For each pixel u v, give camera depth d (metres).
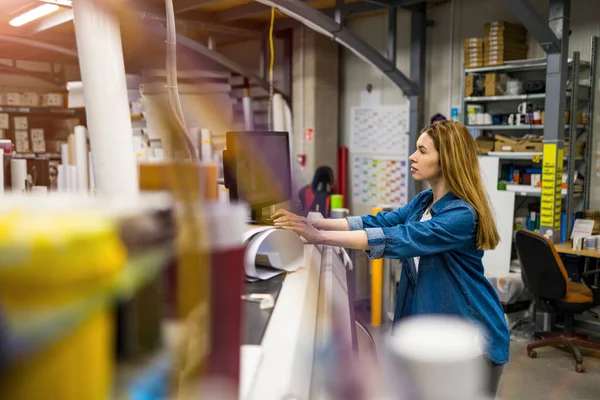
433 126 2.15
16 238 0.30
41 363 0.31
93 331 0.34
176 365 0.45
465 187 2.03
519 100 5.56
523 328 4.91
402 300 2.21
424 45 6.20
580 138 5.20
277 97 6.64
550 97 4.69
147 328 0.43
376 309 4.40
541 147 4.98
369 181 7.17
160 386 0.43
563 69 4.65
